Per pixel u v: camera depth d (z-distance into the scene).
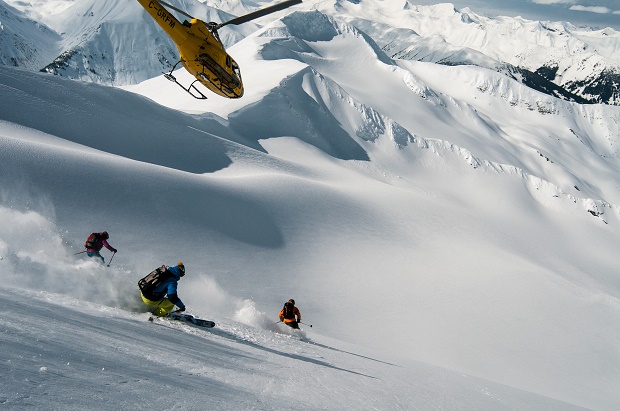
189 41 16.73
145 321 9.39
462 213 83.62
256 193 53.09
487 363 31.78
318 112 120.19
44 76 68.62
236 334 11.93
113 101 72.25
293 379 7.70
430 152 133.12
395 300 39.25
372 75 181.50
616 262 118.06
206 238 40.38
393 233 56.59
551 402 16.03
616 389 31.64
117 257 32.34
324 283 39.94
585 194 164.00
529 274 50.47
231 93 19.06
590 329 40.34
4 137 40.66
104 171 42.00
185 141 72.94
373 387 9.09
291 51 166.38
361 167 113.75
